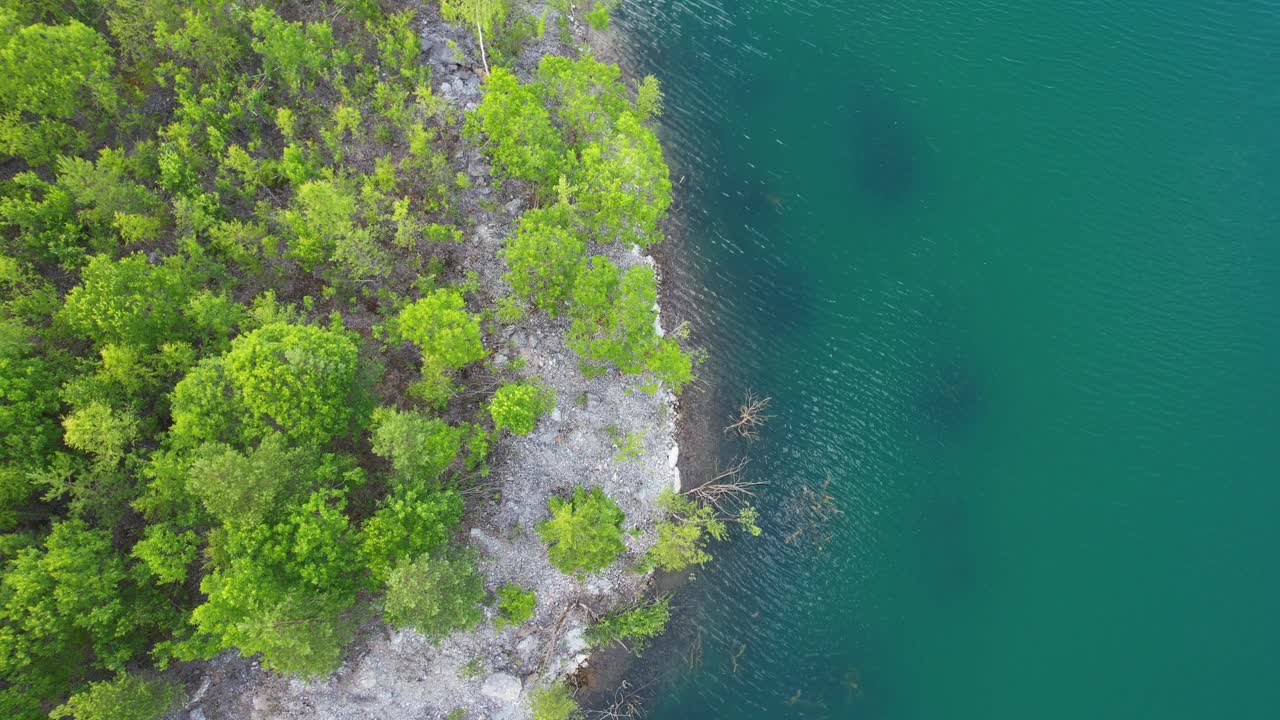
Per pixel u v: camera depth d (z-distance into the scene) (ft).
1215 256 194.59
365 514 135.95
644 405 173.06
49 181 141.49
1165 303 189.88
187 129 146.92
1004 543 167.94
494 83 163.12
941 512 171.12
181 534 123.75
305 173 151.43
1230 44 225.15
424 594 119.14
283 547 114.21
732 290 191.62
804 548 167.02
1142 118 214.48
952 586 164.45
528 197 179.93
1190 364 182.60
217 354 134.00
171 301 129.80
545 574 154.81
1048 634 159.12
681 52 220.02
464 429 144.77
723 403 179.63
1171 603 159.84
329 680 137.59
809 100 216.74
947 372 184.44
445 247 169.78
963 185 205.87
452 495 134.62
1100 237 198.08
